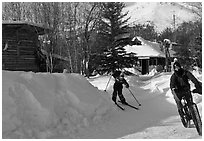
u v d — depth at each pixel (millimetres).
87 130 7773
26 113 7371
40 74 9023
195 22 35906
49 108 7844
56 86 8961
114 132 7484
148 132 7250
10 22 21859
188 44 45469
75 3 27750
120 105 11258
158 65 49938
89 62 31391
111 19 31781
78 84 9797
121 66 32500
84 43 28906
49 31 25516
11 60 22688
